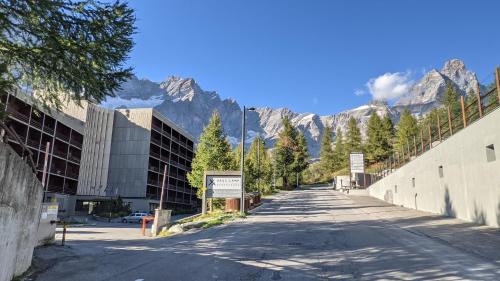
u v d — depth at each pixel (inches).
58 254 520.1
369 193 2443.4
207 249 570.9
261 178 3053.6
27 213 393.4
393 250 515.8
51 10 383.6
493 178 721.0
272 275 384.8
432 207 1091.9
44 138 2336.4
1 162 307.6
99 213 2566.4
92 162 2957.7
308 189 3779.5
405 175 1422.2
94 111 3014.3
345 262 445.1
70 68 421.1
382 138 4163.4
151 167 3193.9
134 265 444.8
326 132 5457.7
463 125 892.6
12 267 350.6
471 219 816.9
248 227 862.5
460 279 351.6
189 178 1932.8
